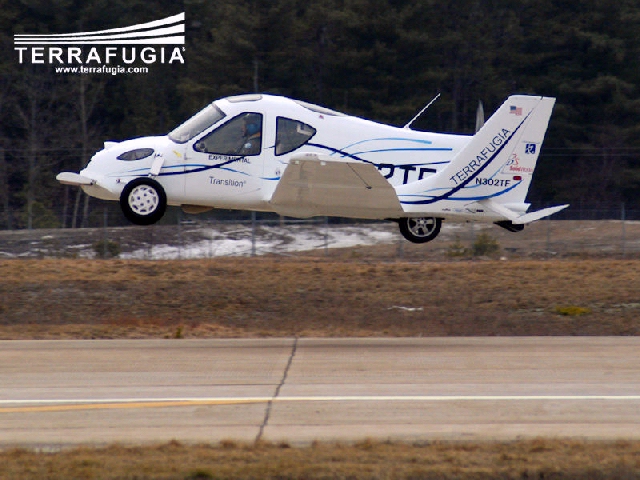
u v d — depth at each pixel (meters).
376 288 72.44
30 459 30.03
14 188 184.50
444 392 39.34
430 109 189.00
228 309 67.75
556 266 79.50
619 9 199.12
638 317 64.06
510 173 60.88
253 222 104.06
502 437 32.97
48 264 78.81
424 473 28.19
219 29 198.12
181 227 114.88
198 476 27.94
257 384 40.97
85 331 59.94
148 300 69.44
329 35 194.25
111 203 187.12
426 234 62.16
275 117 58.06
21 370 44.06
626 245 112.75
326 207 58.62
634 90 195.00
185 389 40.09
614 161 186.62
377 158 59.38
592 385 40.69
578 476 28.23
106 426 34.53
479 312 66.44
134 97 196.62
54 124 191.88
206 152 58.06
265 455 30.17
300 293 70.81
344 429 34.00
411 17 191.38
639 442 31.78
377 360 46.25
